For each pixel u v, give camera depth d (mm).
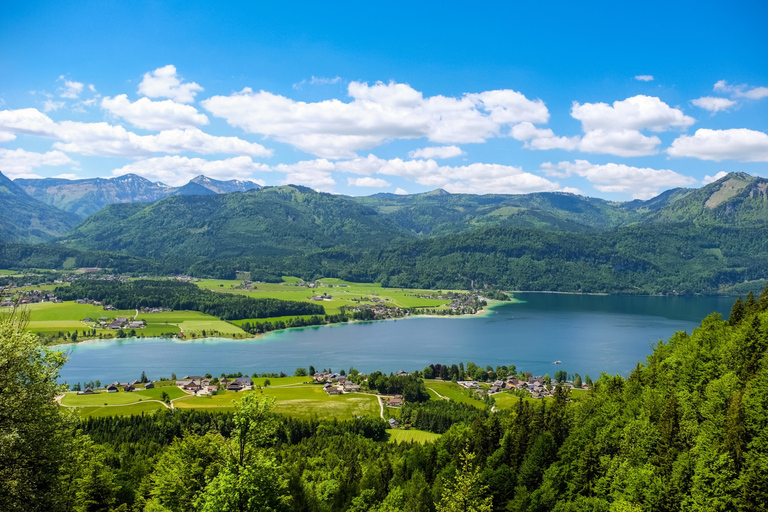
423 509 91562
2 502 43781
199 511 59125
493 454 102500
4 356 44844
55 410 49875
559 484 89312
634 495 76688
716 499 70250
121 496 87188
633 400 107312
